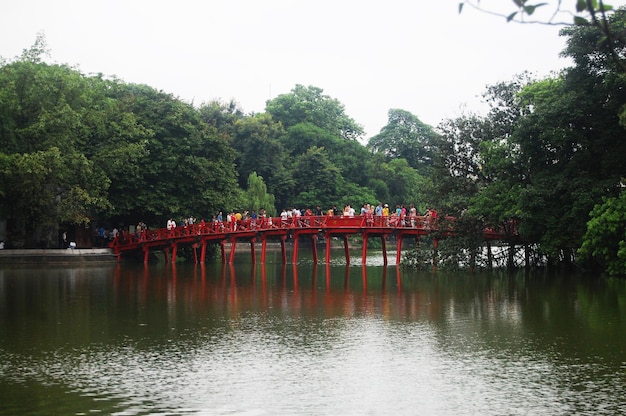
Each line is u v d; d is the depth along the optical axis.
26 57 60.72
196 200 65.50
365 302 34.91
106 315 30.73
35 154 52.88
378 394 18.19
